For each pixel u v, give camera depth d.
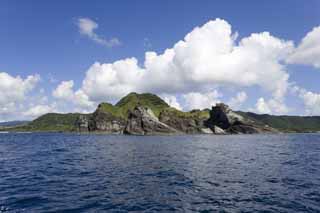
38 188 21.95
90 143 95.62
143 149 64.94
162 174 28.59
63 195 19.67
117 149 65.38
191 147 71.88
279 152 56.44
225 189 21.56
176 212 15.95
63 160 41.91
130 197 19.19
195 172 29.80
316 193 20.08
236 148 68.31
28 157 47.19
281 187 22.19
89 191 20.95
